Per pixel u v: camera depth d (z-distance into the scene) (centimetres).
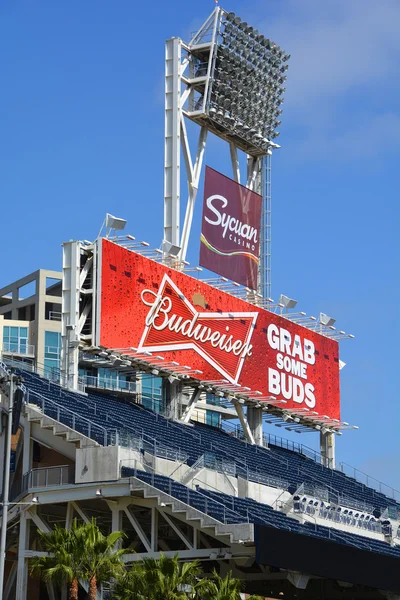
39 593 11169
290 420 15750
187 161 14500
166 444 11956
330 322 16625
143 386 16888
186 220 14375
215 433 14312
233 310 14562
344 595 11675
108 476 9681
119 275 12681
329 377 16550
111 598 7894
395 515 14712
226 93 15062
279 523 10706
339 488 15112
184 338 13600
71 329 12425
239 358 14575
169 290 13412
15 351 17175
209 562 10481
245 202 15212
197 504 9625
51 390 11819
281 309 15975
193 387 14150
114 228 12688
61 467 10025
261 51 15588
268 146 16112
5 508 7644
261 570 10731
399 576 10444
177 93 14438
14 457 10969
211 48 14850
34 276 17650
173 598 7538
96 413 11750
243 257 15062
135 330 12812
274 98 15975
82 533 7762
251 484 12038
